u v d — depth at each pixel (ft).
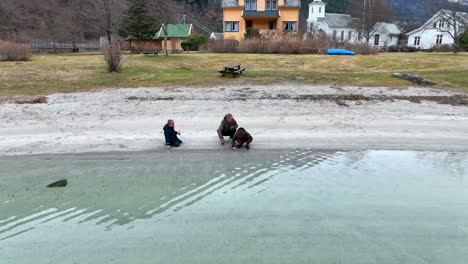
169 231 19.84
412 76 59.16
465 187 25.36
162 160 29.86
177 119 40.65
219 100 48.01
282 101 47.78
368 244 18.81
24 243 18.72
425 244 18.85
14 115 40.91
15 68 66.13
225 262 17.34
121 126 38.27
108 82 57.62
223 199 23.38
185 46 129.39
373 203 22.99
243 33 135.74
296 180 26.27
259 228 20.18
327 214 21.65
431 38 193.06
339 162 29.76
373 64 77.41
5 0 159.12
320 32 126.11
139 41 132.57
